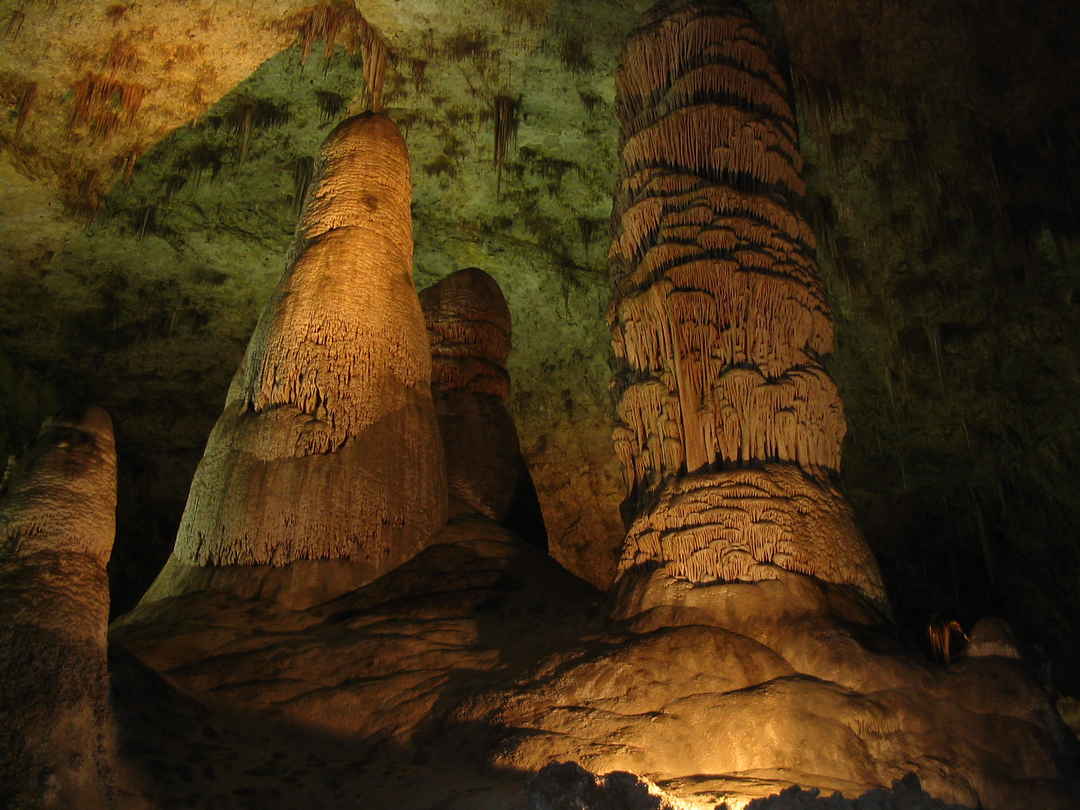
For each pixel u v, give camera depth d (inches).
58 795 149.0
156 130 521.0
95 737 160.6
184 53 476.1
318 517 306.0
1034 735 203.2
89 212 557.0
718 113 299.4
